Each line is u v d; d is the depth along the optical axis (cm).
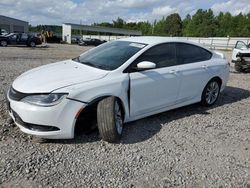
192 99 557
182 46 535
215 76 592
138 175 326
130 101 436
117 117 409
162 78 475
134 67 441
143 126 471
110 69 429
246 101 677
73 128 378
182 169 345
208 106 604
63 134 374
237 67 1226
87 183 305
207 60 582
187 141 423
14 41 2795
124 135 430
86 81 391
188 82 529
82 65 457
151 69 464
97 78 402
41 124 361
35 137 399
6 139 393
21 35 2847
